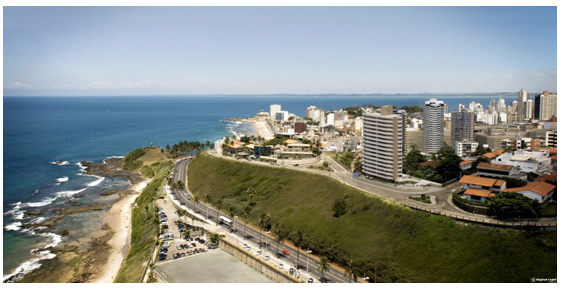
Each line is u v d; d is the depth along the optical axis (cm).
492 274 13288
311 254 17525
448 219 15362
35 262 19338
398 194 19338
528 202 15188
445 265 14138
